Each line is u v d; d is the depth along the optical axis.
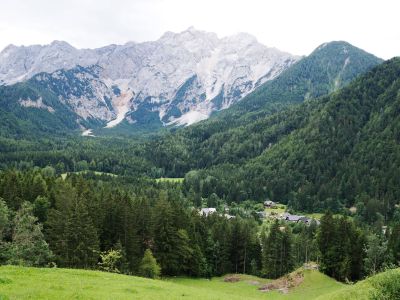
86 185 150.88
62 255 92.50
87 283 47.12
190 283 105.50
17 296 34.91
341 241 116.00
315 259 143.62
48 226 104.44
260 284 102.50
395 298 31.81
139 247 109.38
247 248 133.75
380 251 110.75
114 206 110.25
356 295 47.44
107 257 90.88
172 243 113.50
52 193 124.06
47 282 43.94
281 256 128.38
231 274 123.44
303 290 89.75
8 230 82.12
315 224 189.00
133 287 49.34
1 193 114.81
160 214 115.38
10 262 72.56
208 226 146.12
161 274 113.31
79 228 93.12
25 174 158.75
